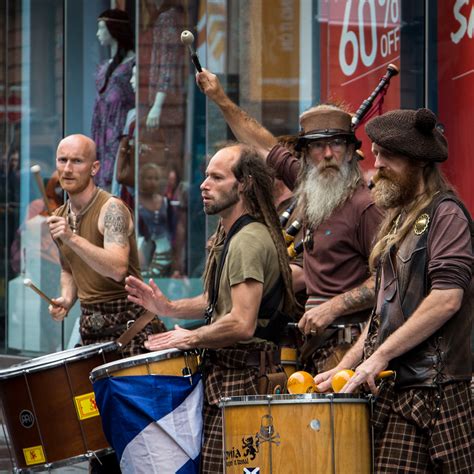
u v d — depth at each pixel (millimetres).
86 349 13859
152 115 22766
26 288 24359
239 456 10992
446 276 10398
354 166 13664
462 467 10586
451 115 19375
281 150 14844
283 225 14562
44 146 24094
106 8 23266
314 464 10836
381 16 20000
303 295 14430
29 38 24188
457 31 19250
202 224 22344
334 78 20641
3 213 24719
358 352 11672
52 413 13688
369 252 13195
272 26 21203
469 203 19234
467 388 10797
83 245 14383
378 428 10891
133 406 12211
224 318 12102
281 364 13422
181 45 22375
